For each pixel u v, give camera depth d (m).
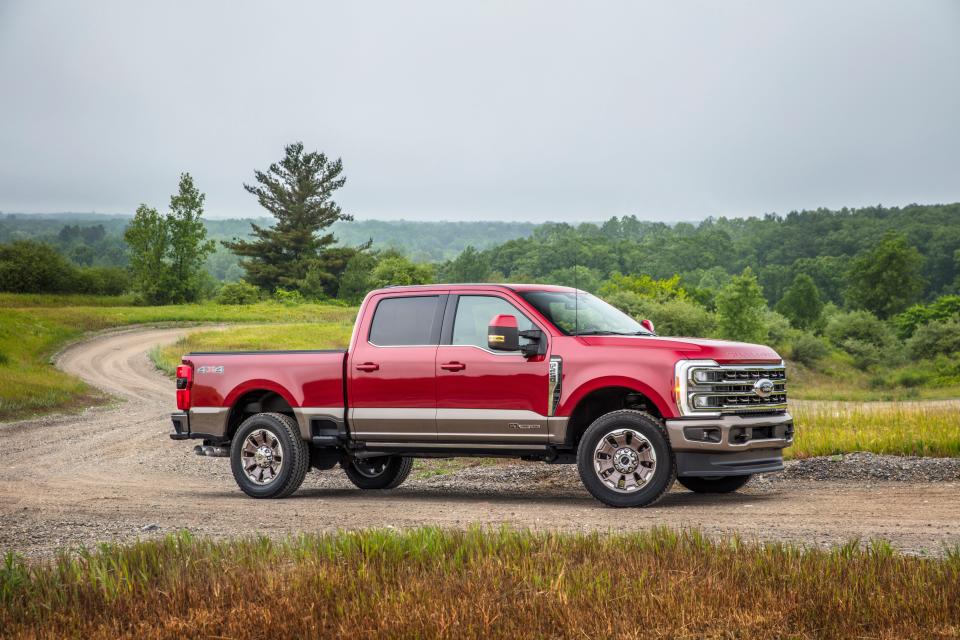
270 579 4.95
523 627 4.22
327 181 136.62
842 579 4.72
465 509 8.73
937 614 4.21
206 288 151.88
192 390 10.63
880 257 166.50
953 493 8.99
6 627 4.50
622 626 4.16
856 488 9.63
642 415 8.37
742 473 8.36
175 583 5.00
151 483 12.90
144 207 125.50
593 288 193.62
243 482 10.23
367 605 4.53
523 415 8.82
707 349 8.37
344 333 76.31
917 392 48.94
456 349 9.19
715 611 4.36
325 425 9.98
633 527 7.30
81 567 5.51
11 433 22.69
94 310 92.94
